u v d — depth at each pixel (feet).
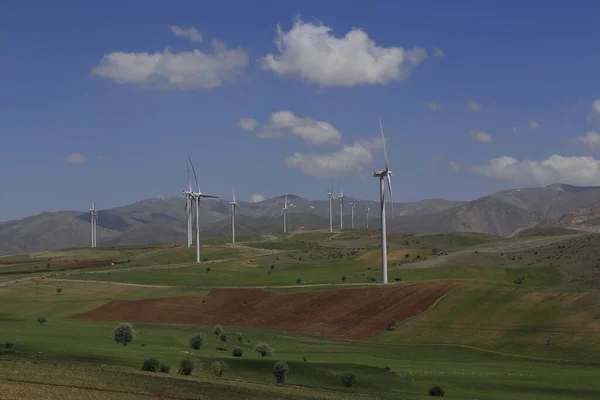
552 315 448.65
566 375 322.75
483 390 279.49
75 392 199.72
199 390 226.17
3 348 298.56
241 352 342.23
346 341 459.73
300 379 284.61
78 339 361.92
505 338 425.69
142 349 337.31
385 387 278.26
